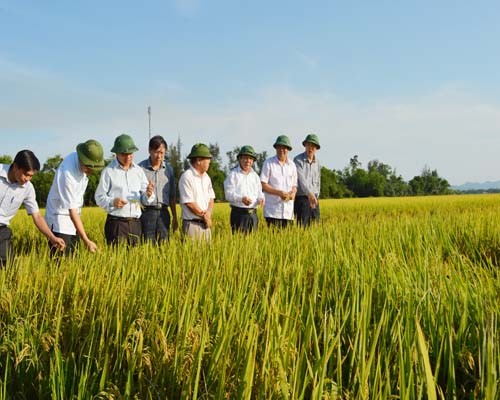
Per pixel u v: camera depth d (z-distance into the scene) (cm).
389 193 11650
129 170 764
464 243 798
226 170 11269
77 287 443
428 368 238
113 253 588
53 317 401
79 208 691
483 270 471
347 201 4016
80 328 374
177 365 311
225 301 367
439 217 1027
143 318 364
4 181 621
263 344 309
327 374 290
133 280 471
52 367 314
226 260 531
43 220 664
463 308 361
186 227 813
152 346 332
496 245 751
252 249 616
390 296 389
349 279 435
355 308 369
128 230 755
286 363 281
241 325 324
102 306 397
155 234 823
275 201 1019
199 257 555
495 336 305
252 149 920
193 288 419
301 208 1098
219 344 300
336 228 798
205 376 312
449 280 416
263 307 368
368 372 265
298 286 429
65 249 700
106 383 312
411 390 262
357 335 298
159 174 834
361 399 259
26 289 471
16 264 555
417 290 394
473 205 2777
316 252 572
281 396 260
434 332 329
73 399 296
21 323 374
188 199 804
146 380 311
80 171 679
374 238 706
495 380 252
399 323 307
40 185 4553
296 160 1098
